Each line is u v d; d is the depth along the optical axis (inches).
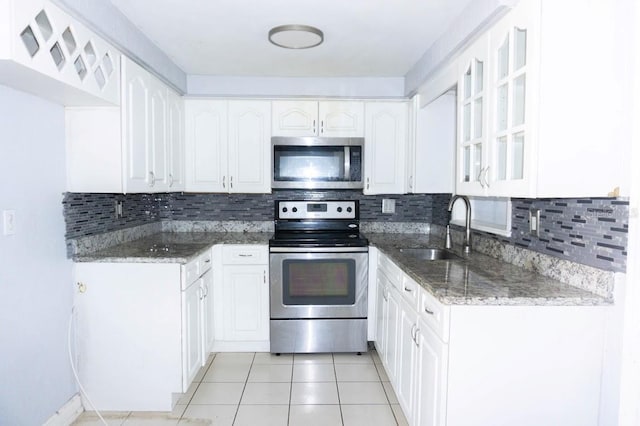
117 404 88.6
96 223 96.3
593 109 56.1
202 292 102.8
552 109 55.9
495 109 66.1
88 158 83.7
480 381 59.0
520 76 59.7
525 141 58.0
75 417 85.9
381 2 75.2
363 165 125.4
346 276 115.7
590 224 61.8
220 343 119.6
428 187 117.6
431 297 65.3
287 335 116.3
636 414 55.6
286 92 127.7
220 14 81.1
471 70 76.0
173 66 112.2
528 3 56.9
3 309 66.8
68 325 84.7
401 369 84.4
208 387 99.7
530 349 58.8
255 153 124.6
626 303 55.5
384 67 116.3
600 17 55.4
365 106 124.8
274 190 135.7
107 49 77.2
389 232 138.8
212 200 136.7
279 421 85.6
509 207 84.7
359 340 117.0
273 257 114.4
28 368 72.7
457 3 75.1
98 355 87.8
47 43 59.2
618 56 55.4
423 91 111.7
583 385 59.2
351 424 84.7
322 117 124.6
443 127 116.4
